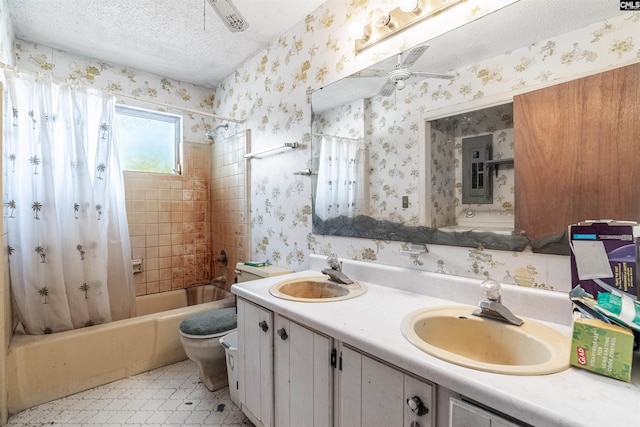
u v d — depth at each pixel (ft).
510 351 3.06
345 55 5.55
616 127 2.89
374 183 5.06
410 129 4.55
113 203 7.16
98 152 6.70
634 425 1.71
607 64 2.96
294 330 3.85
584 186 3.08
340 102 5.57
